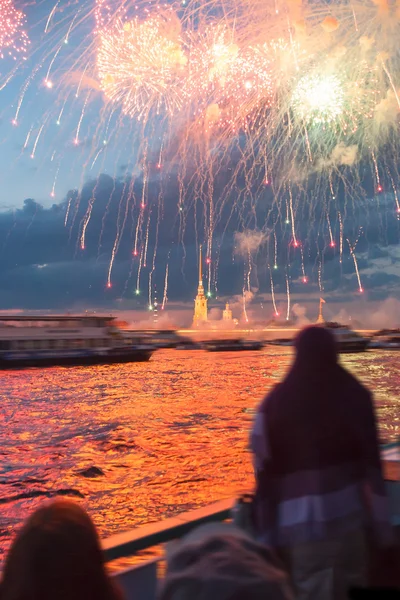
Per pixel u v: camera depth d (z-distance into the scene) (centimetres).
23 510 1795
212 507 555
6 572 193
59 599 187
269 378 6438
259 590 179
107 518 1688
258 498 357
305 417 344
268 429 352
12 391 5278
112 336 8425
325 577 330
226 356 11256
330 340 360
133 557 466
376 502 346
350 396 350
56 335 7975
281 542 341
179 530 508
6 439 3053
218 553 190
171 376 6688
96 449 2766
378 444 353
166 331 14150
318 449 342
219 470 2253
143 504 1820
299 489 342
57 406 4328
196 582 181
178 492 1955
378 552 334
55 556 190
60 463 2459
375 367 7944
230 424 3425
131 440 2975
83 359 8012
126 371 7356
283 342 15912
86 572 192
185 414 3869
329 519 337
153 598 401
